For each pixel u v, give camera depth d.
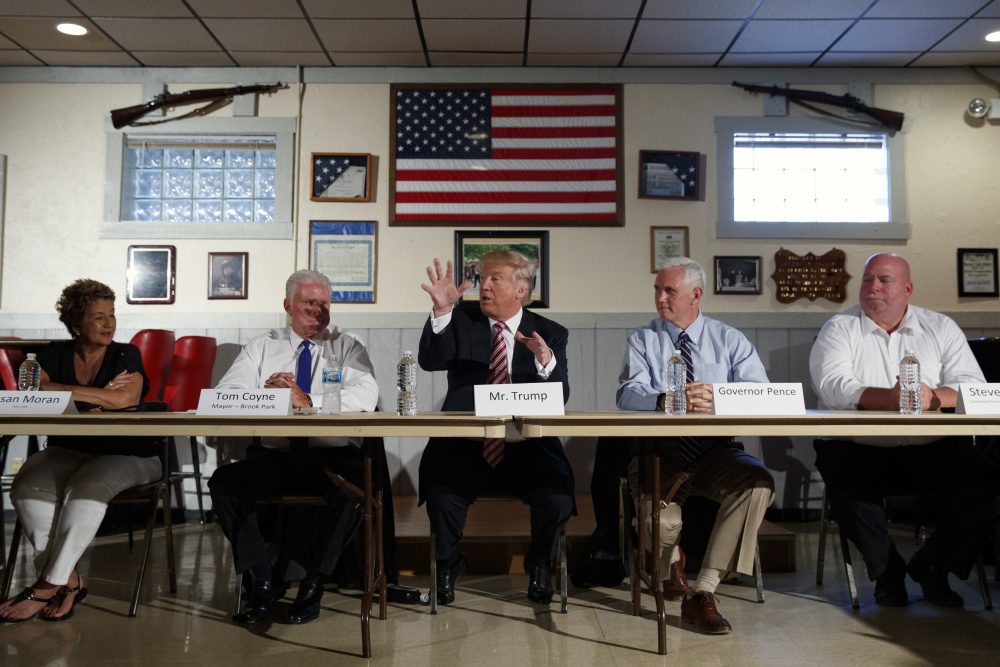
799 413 2.19
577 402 4.65
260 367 2.98
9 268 4.69
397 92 4.77
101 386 2.82
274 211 4.76
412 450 4.63
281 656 2.16
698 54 4.60
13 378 3.63
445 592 2.74
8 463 4.53
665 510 2.56
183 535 4.12
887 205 4.79
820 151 4.86
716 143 4.77
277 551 2.78
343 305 4.70
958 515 2.60
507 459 2.71
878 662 2.10
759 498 2.41
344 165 4.73
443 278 2.92
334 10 4.05
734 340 3.04
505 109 4.76
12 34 4.32
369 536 2.23
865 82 4.79
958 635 2.34
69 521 2.45
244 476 2.54
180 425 2.09
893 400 2.64
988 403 2.25
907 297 3.07
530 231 4.71
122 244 4.71
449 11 4.06
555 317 4.69
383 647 2.24
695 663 2.10
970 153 4.78
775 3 3.98
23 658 2.14
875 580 2.77
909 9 4.04
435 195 4.73
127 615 2.57
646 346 3.05
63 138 4.75
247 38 4.38
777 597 2.82
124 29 4.27
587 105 4.77
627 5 4.00
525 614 2.60
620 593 2.89
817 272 4.69
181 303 4.69
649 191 4.72
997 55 4.62
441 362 2.89
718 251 4.73
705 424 2.06
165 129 4.74
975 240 4.75
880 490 2.70
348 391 2.78
